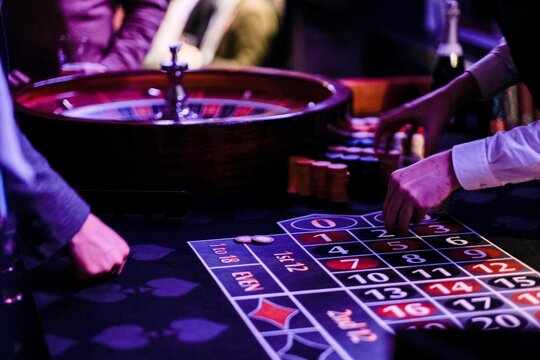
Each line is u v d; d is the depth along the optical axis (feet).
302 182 6.92
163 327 4.51
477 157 5.38
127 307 4.78
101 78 8.96
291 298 4.86
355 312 4.64
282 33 15.58
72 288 5.07
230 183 6.88
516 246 5.68
